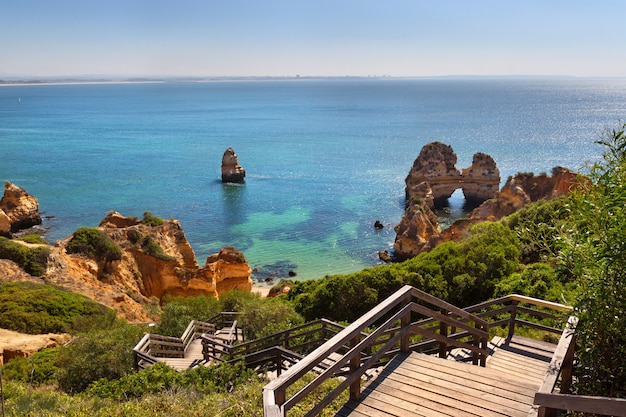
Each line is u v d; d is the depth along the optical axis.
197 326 18.30
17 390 12.46
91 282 33.09
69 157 105.75
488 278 21.31
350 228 60.53
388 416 6.25
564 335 6.18
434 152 73.12
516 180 61.62
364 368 6.73
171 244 41.59
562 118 191.00
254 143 128.25
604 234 5.53
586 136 135.00
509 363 9.70
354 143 127.75
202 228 60.72
